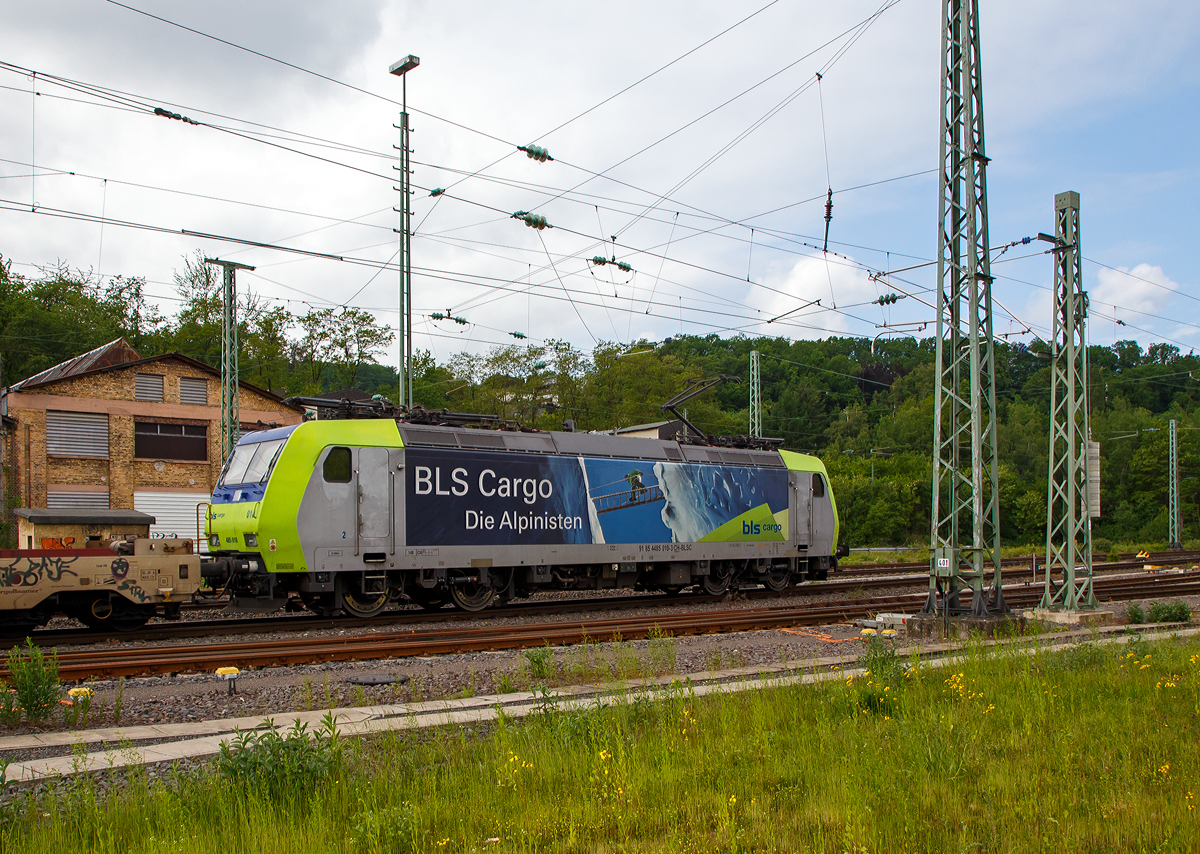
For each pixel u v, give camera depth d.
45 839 5.48
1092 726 8.26
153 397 34.56
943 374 15.21
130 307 56.50
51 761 7.34
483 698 10.05
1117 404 86.38
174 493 34.66
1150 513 74.44
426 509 18.09
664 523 21.75
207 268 55.09
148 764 7.23
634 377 60.19
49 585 13.85
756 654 13.18
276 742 6.84
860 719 8.58
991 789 6.48
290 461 16.67
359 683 10.93
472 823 6.00
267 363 52.66
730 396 79.88
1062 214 17.41
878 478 70.38
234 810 6.02
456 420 19.59
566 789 6.68
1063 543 17.97
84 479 32.88
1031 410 89.69
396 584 18.14
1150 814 5.92
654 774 6.85
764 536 23.77
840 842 5.66
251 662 12.21
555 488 20.00
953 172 14.90
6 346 46.97
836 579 29.08
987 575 28.41
